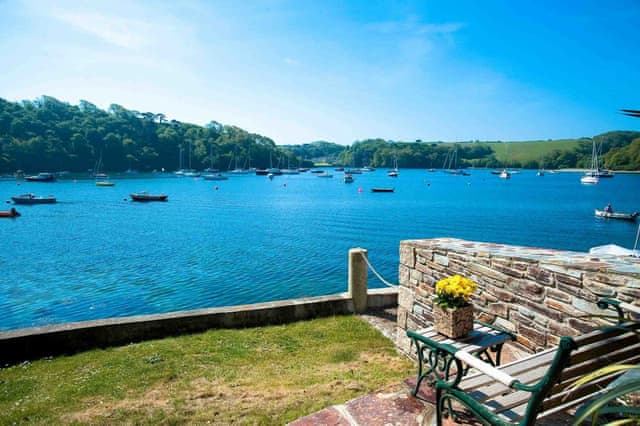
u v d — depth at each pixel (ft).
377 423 9.84
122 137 443.32
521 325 13.10
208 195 236.22
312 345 19.66
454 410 10.07
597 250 42.80
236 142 542.16
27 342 17.87
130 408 12.82
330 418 10.16
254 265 71.77
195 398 13.50
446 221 135.33
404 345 18.20
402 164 649.61
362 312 25.18
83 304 51.01
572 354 6.28
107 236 103.24
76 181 324.80
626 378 6.81
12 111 384.68
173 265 71.92
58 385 15.03
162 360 17.46
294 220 136.87
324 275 65.10
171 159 477.36
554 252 14.25
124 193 235.81
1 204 175.73
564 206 182.19
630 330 6.93
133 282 60.90
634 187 304.50
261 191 269.64
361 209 171.22
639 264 11.15
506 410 7.73
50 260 76.28
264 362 17.35
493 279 14.21
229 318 22.07
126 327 19.81
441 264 16.17
